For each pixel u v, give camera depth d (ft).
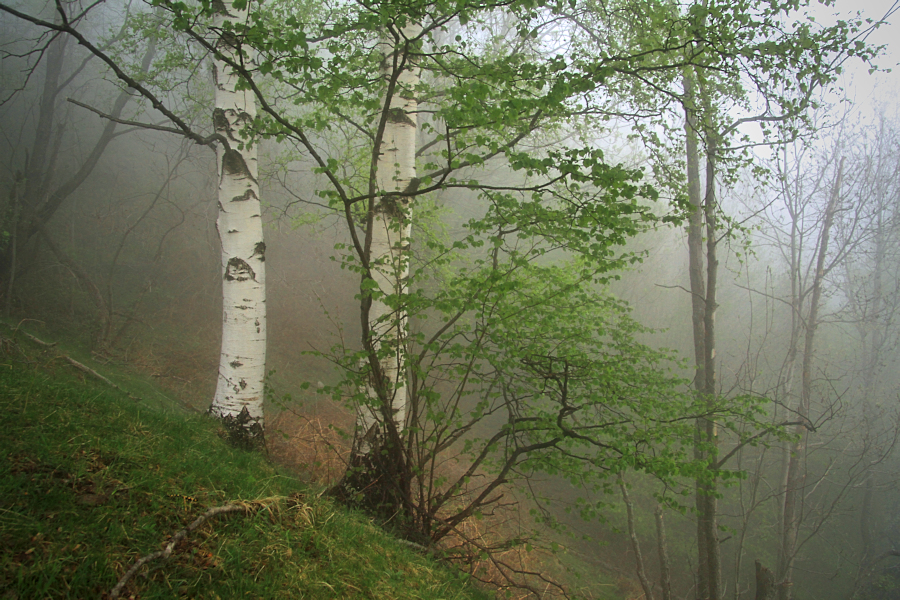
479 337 15.60
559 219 14.55
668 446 16.31
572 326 18.86
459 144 14.24
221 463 12.08
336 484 19.31
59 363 20.53
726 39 16.40
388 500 17.66
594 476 16.80
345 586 9.33
